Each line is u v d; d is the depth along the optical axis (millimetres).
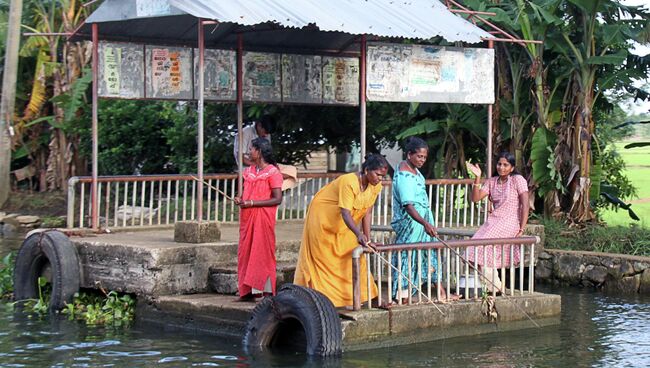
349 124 17500
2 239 17641
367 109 16938
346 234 8820
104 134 19422
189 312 9750
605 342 9273
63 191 20672
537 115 15141
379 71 11844
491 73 12484
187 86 12469
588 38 14578
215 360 8344
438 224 13945
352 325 8578
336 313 8477
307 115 17266
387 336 8805
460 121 15633
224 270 10359
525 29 14297
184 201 12664
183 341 9164
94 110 11742
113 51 11789
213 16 10312
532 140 14852
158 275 10141
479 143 16469
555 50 14586
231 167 18344
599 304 11672
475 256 9531
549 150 14648
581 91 14719
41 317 10422
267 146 9406
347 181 8508
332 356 8352
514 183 9992
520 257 9977
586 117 14719
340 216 8711
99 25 11695
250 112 17234
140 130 19266
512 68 15211
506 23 14312
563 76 14766
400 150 18750
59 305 10727
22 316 10484
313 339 8344
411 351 8656
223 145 17969
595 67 14648
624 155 35438
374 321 8711
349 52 13852
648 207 21109
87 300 10883
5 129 20125
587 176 14742
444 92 12227
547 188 14891
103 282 10664
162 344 9039
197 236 10586
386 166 8539
